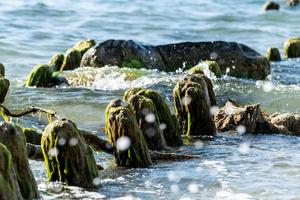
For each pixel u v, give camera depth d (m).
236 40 91.81
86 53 63.31
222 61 63.59
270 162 34.84
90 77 57.03
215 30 97.75
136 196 29.38
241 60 63.22
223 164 34.41
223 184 31.02
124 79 56.62
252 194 29.62
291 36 95.25
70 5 111.19
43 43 81.88
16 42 80.56
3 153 23.88
